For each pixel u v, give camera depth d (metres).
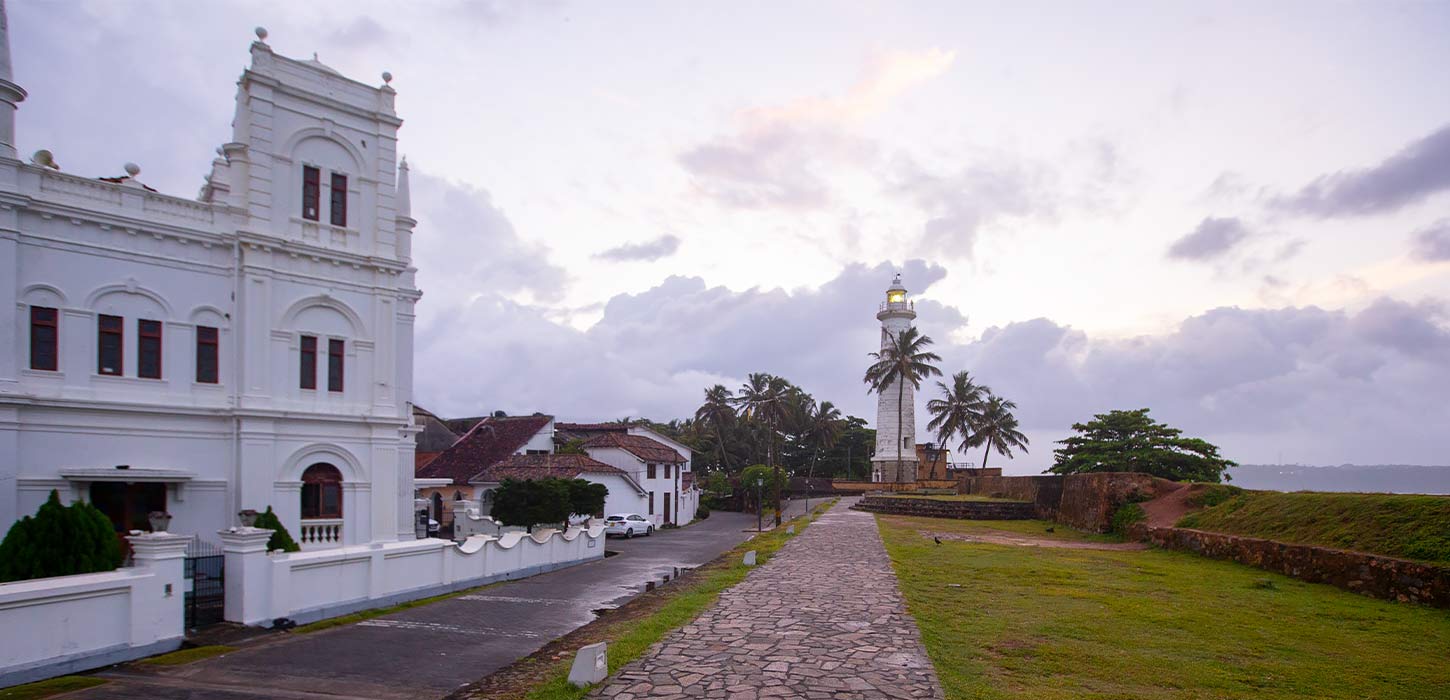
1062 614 13.40
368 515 23.38
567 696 8.79
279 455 21.59
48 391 18.50
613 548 36.31
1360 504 18.31
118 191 19.77
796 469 101.12
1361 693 8.98
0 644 10.51
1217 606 14.24
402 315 25.45
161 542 12.64
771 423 77.75
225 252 21.42
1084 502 34.00
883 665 9.89
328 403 22.83
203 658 12.19
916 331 70.75
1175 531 24.50
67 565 14.37
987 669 9.77
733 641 11.27
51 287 18.69
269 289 21.80
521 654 12.50
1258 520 21.50
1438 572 14.02
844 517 43.06
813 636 11.56
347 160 23.98
